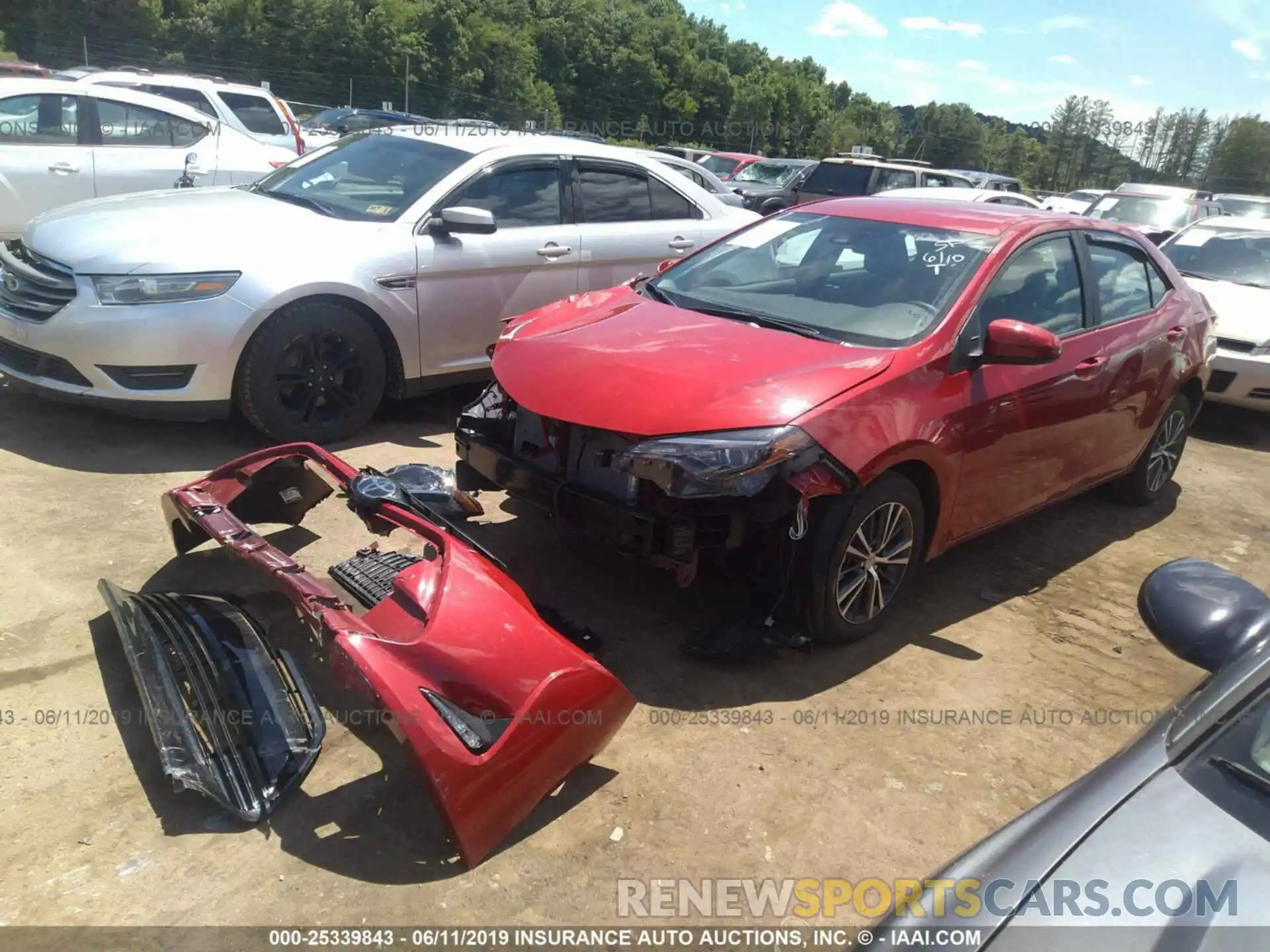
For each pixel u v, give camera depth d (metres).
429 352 5.48
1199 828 1.59
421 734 2.38
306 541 4.06
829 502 3.40
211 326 4.66
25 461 4.63
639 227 6.31
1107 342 4.55
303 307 4.93
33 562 3.71
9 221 7.64
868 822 2.84
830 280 4.18
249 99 13.45
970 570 4.68
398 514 3.16
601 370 3.53
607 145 6.62
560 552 4.29
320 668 3.26
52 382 4.77
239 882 2.40
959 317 3.80
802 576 3.45
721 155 26.12
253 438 5.21
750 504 3.21
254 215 5.21
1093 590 4.59
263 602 3.61
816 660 3.68
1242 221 9.50
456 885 2.46
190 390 4.73
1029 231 4.34
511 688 2.60
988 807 2.96
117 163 8.10
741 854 2.67
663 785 2.91
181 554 3.74
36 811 2.56
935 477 3.71
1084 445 4.58
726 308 4.18
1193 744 1.77
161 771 2.74
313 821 2.61
